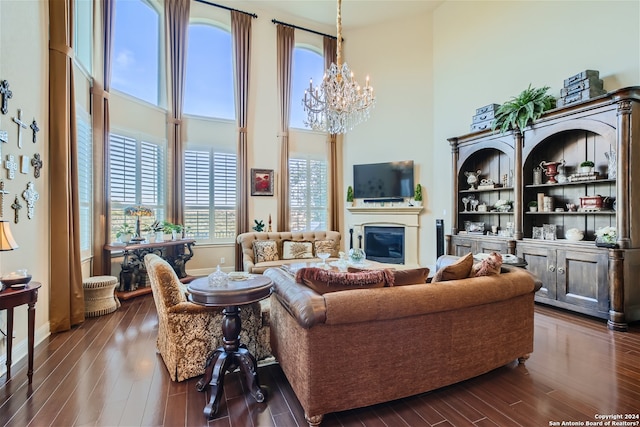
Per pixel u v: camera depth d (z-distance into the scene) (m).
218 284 2.12
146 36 5.20
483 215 5.23
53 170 3.10
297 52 6.74
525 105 4.02
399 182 6.27
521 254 4.19
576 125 3.59
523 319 2.41
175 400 2.01
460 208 5.33
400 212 6.26
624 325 3.12
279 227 6.34
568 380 2.22
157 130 5.27
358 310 1.76
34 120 2.81
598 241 3.38
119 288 4.48
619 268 3.16
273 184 6.29
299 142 6.67
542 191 4.29
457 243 5.21
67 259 3.18
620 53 3.58
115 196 4.59
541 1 4.39
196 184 5.72
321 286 1.95
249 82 6.05
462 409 1.91
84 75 4.00
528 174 4.27
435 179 6.03
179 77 5.38
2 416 1.83
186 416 1.85
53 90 3.09
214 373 1.99
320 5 6.04
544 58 4.36
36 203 2.84
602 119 3.35
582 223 3.90
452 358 2.07
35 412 1.87
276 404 1.98
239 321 2.17
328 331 1.75
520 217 4.22
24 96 2.65
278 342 2.33
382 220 6.43
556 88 4.23
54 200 3.10
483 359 2.20
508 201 4.63
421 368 1.98
